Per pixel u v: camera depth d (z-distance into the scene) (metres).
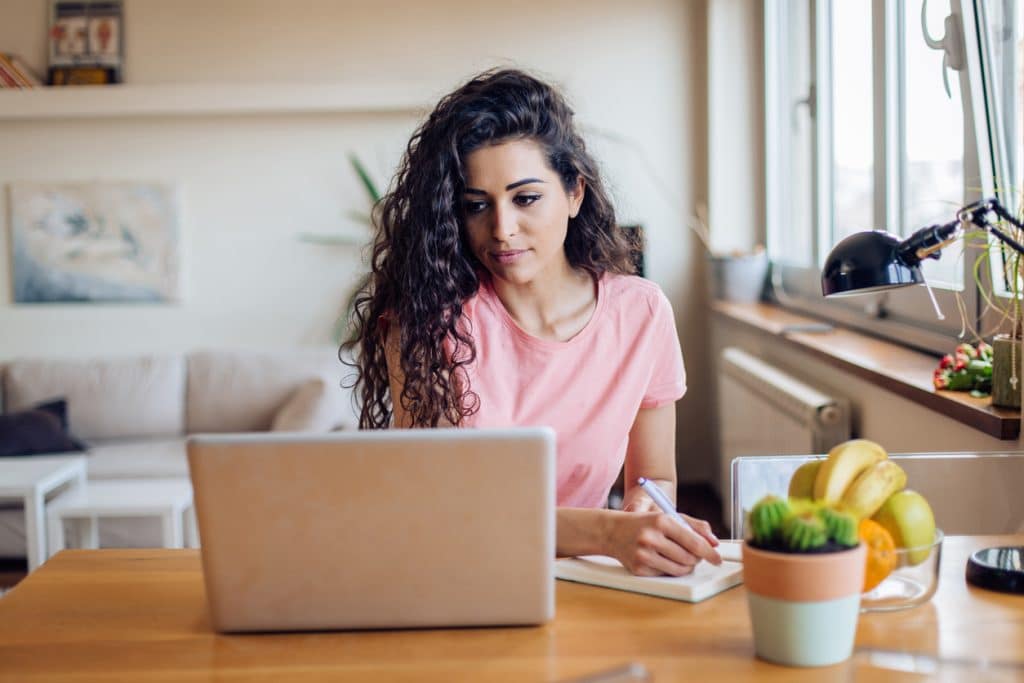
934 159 2.90
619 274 1.89
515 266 1.71
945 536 1.54
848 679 1.12
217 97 5.11
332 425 4.52
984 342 2.63
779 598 1.14
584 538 1.47
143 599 1.41
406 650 1.22
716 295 4.89
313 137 5.31
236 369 5.00
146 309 5.38
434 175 1.69
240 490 1.24
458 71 5.25
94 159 5.32
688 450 5.48
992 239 2.34
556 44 5.26
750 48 5.05
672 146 5.30
